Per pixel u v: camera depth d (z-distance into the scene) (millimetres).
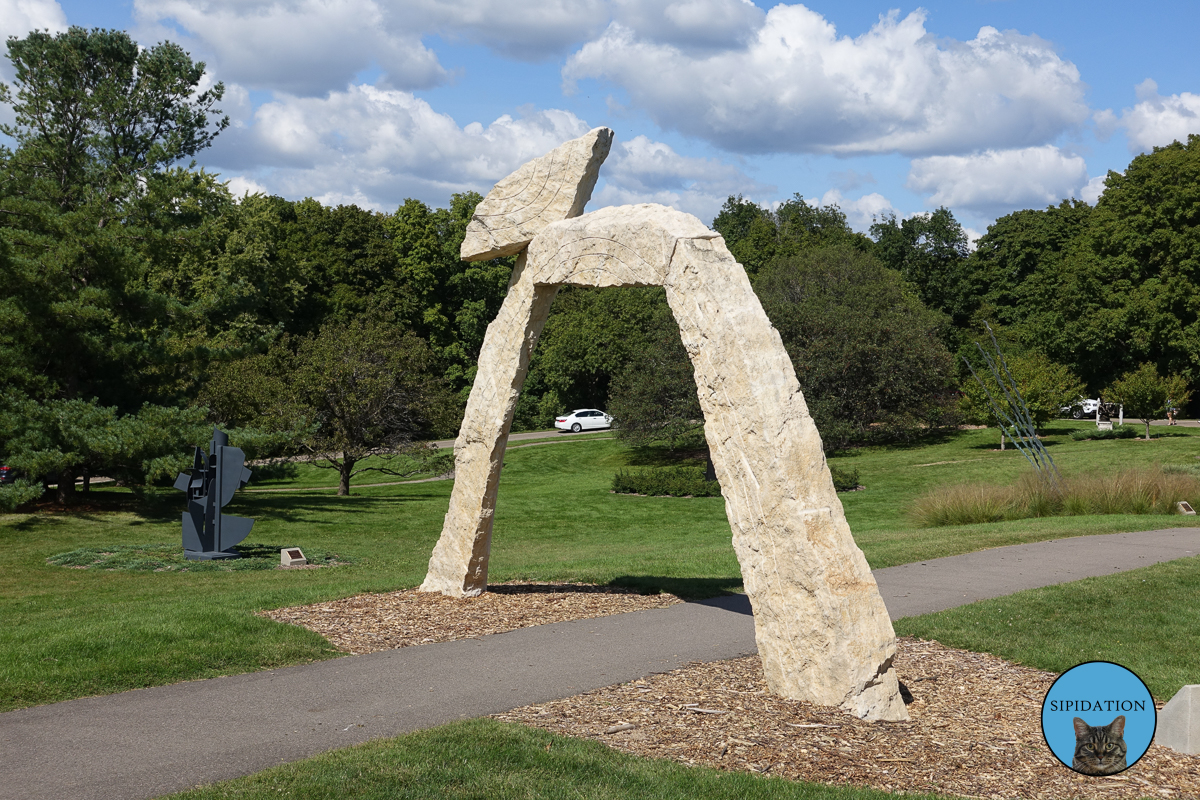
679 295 8094
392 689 7496
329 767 5598
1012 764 5879
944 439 43312
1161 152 47281
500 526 25516
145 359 22703
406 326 61094
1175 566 12656
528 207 10547
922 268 64125
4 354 20516
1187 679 7980
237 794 5180
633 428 44125
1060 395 39031
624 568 13680
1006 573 12859
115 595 13703
